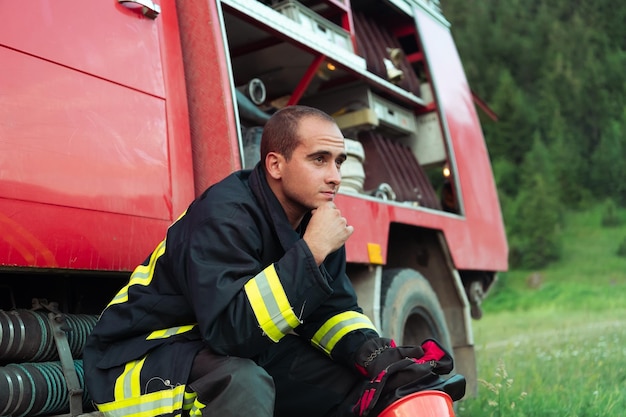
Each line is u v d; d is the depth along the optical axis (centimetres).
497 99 2230
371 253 424
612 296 1510
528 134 2214
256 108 417
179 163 312
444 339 498
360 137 519
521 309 1495
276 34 407
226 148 326
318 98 509
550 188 2098
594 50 2384
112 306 251
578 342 786
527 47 2364
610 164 2180
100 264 273
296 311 233
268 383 234
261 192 258
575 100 2302
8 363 252
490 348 814
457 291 524
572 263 1895
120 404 236
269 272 233
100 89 285
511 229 1988
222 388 230
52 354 262
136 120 297
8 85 254
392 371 253
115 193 282
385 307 454
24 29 262
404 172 531
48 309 267
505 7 2414
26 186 253
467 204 560
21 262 249
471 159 585
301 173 255
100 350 248
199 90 333
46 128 262
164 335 245
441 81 581
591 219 2092
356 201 421
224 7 368
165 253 249
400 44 595
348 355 275
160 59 316
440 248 522
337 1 468
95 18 289
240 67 458
